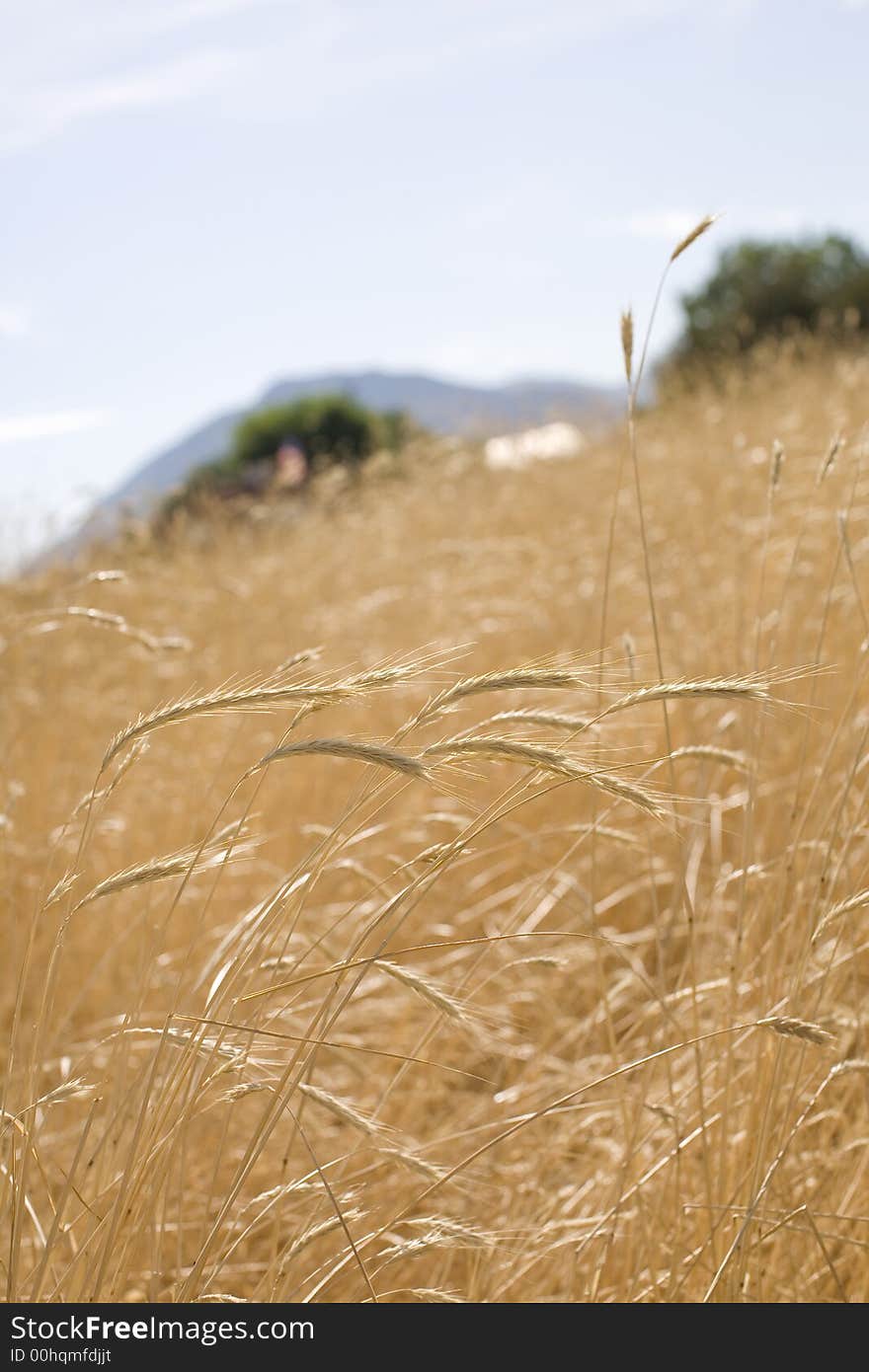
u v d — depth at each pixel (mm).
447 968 3656
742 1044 2502
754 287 21766
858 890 2588
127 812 4395
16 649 5055
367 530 8367
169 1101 1881
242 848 1918
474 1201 2785
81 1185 2156
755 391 9570
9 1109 2023
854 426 6406
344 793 4492
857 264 21938
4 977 3748
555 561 6207
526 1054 3246
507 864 3896
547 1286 2455
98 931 3852
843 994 2967
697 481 6527
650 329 2553
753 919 2748
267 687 1722
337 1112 1874
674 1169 2443
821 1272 2322
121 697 5465
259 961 2012
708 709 4062
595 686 1701
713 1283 2035
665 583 5082
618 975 3547
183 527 7926
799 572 4566
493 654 5328
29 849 4059
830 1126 2561
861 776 3289
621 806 3793
